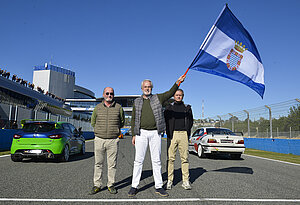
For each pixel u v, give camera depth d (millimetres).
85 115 68375
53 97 47031
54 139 7035
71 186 4125
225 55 4949
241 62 5078
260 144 14266
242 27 5113
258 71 5242
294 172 6070
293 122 11727
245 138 16000
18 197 3379
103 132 3791
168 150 4238
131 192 3574
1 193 3574
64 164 6855
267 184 4520
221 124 20000
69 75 71688
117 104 3977
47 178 4785
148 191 3859
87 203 3160
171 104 4418
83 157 8711
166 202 3246
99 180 3809
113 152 3812
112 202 3219
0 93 30281
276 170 6336
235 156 9312
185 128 4227
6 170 5645
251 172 5914
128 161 7781
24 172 5422
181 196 3570
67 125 8344
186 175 4156
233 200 3369
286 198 3537
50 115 20047
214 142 8797
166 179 4984
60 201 3225
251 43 5199
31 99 37125
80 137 9188
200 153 9391
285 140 12047
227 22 4992
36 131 7121
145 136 3748
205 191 3898
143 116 3775
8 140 10953
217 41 4902
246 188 4148
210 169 6352
